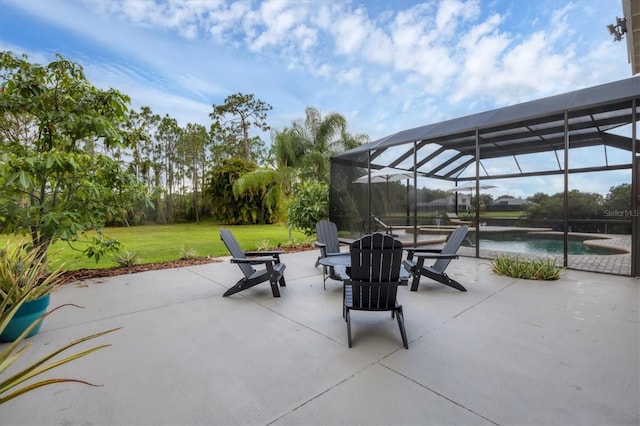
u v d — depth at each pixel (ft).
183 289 14.94
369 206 30.60
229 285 15.66
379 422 5.82
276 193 53.11
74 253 26.61
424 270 14.55
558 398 6.46
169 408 6.30
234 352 8.64
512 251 26.55
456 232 15.99
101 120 16.31
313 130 54.80
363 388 6.90
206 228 62.80
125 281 16.42
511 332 9.71
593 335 9.43
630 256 18.61
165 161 84.53
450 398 6.50
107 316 11.42
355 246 9.42
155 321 10.95
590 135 21.15
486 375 7.34
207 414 6.12
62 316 11.40
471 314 11.28
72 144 17.16
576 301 12.63
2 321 5.82
